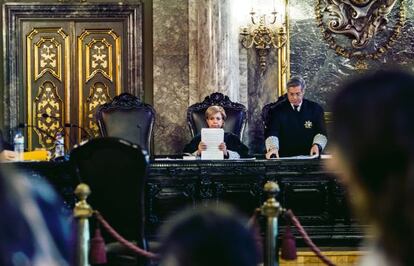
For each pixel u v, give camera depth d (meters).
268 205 5.55
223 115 9.05
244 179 8.29
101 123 9.88
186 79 11.80
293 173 8.34
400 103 1.74
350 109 1.77
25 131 12.02
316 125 9.52
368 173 1.74
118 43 12.05
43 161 7.86
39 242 1.69
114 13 12.01
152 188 8.15
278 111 9.55
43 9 12.00
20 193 1.68
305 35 11.66
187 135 11.78
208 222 1.61
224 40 11.40
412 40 11.69
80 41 12.09
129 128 9.84
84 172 6.19
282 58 11.66
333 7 11.66
